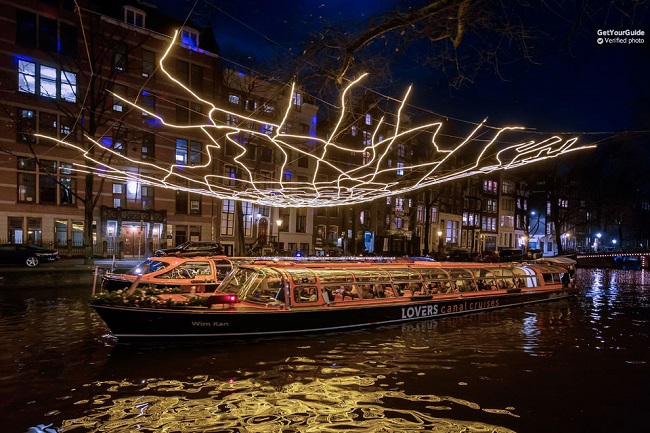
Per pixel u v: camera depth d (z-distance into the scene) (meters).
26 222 25.72
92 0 27.33
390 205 45.97
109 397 6.99
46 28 25.91
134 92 28.94
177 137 30.84
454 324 13.14
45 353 9.30
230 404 6.77
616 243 79.94
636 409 6.89
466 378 8.18
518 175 64.75
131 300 9.58
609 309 16.98
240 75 30.64
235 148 33.59
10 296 16.80
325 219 40.91
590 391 7.65
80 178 27.39
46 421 6.13
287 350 9.80
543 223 67.62
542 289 17.75
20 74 25.28
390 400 7.04
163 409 6.55
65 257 25.64
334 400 6.99
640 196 69.25
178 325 9.76
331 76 6.39
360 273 13.23
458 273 15.43
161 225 30.34
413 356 9.55
